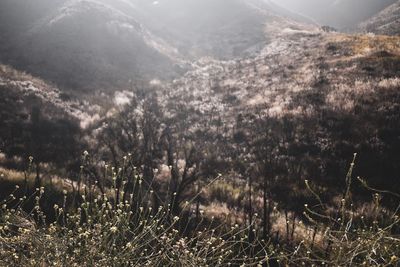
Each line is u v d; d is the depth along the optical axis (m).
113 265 3.85
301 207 11.90
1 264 3.76
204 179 14.45
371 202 11.66
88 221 4.09
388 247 3.47
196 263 4.17
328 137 17.84
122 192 4.32
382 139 16.55
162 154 15.97
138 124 21.66
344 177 14.05
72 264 3.83
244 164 16.69
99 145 18.22
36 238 3.92
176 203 8.51
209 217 9.55
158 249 5.07
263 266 6.61
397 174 13.91
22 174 12.21
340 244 3.61
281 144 18.19
